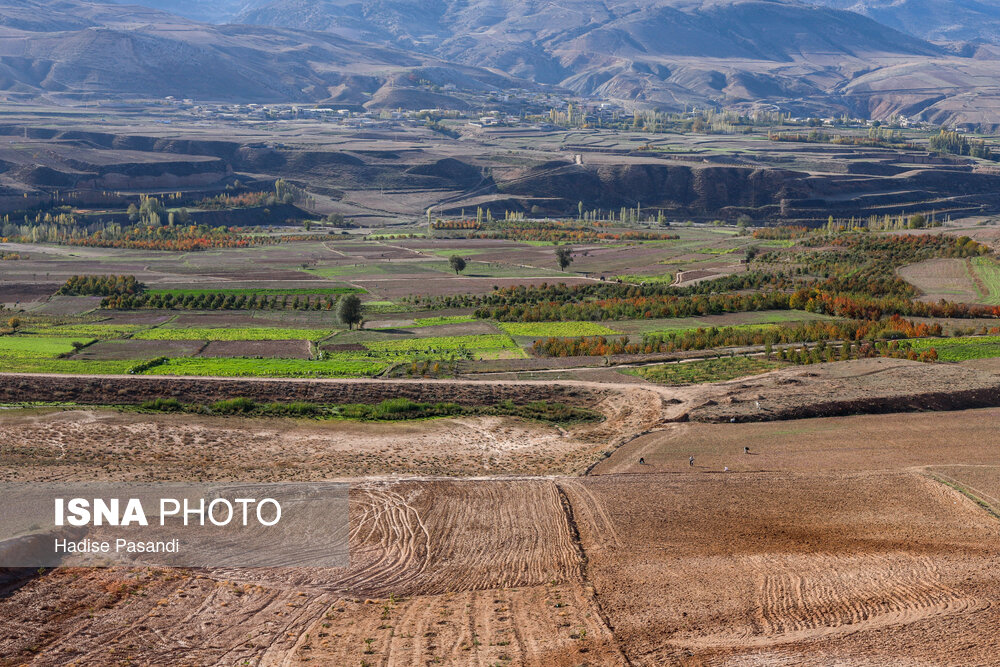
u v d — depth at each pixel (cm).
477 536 5703
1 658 4153
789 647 4147
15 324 12744
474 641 4353
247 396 9325
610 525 5828
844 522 5769
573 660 4119
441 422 8656
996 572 4875
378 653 4262
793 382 8975
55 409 8806
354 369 10381
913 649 4062
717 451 7288
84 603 4712
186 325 13162
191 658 4247
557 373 10156
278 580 5100
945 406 8269
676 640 4281
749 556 5284
